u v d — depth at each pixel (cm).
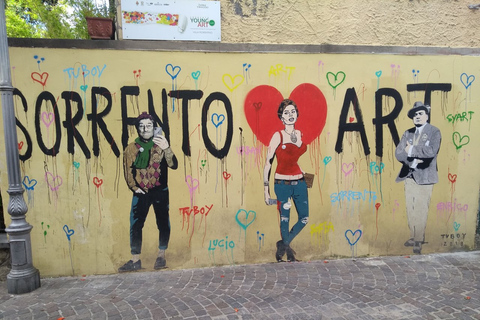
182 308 340
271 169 441
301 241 455
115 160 415
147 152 419
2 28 346
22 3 873
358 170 455
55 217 412
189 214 432
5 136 358
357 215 461
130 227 425
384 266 438
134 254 428
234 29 425
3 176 398
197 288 384
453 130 466
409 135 459
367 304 343
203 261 440
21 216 376
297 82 436
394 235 470
